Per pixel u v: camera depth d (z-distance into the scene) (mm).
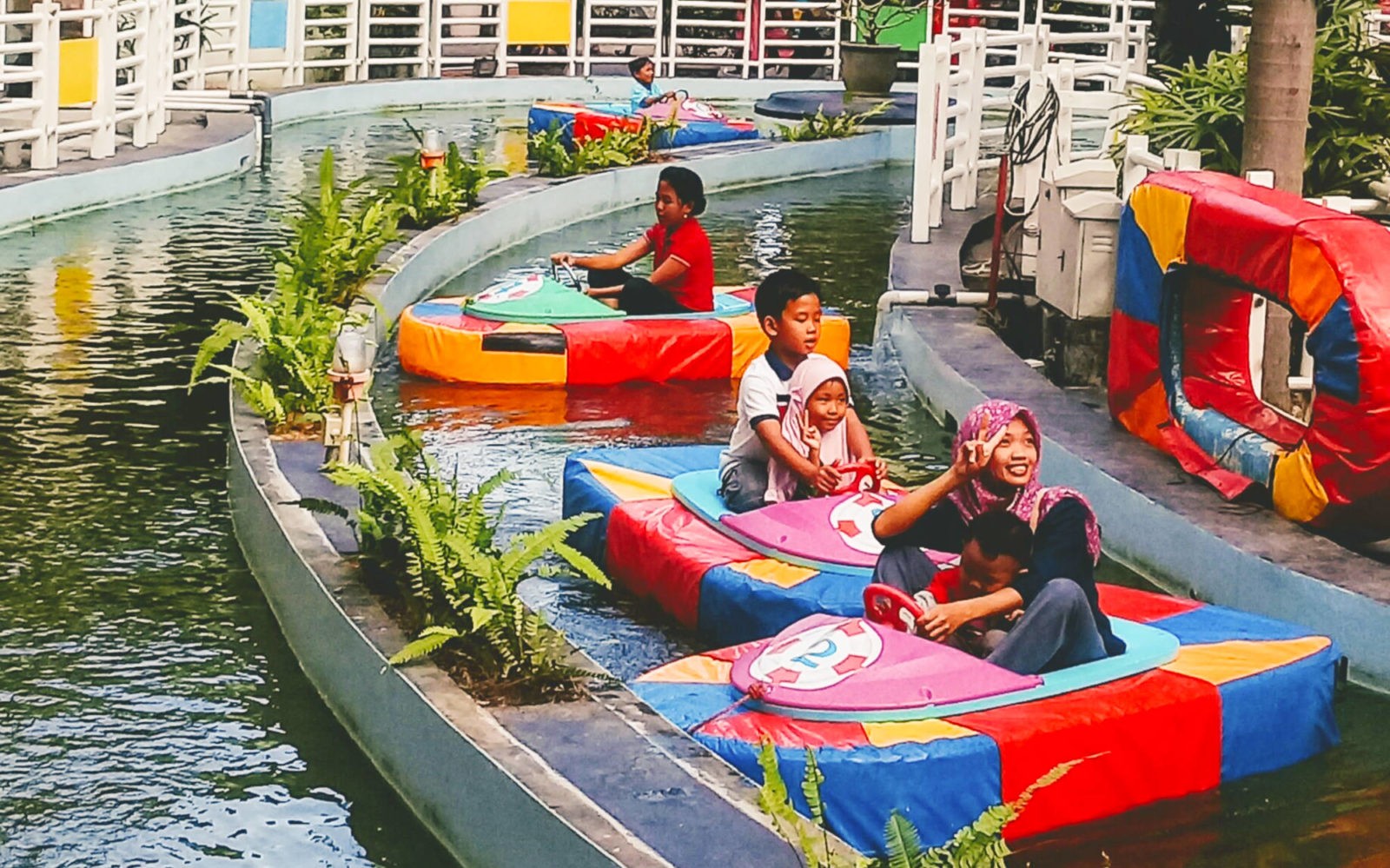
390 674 5418
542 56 26234
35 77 14914
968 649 5375
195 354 10414
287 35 23281
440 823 5113
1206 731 5254
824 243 15227
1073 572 5312
